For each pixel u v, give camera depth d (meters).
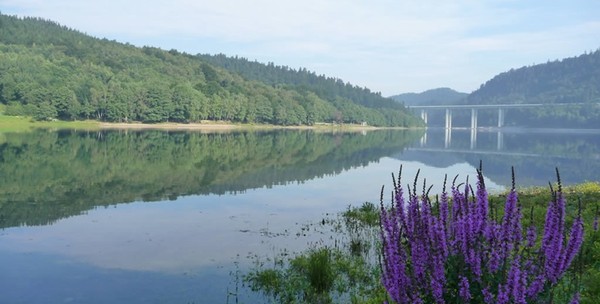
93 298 14.15
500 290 5.96
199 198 32.94
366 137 146.75
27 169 44.47
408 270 6.82
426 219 6.97
